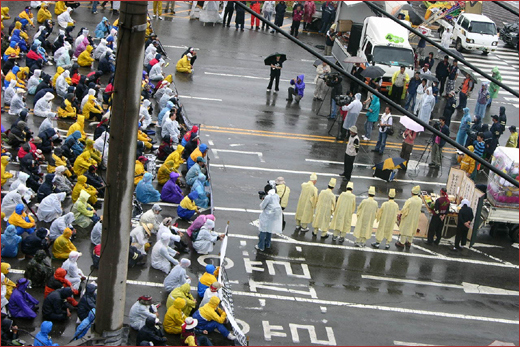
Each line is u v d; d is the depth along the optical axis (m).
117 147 10.61
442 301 20.69
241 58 40.53
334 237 23.22
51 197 21.05
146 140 27.09
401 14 42.28
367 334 18.52
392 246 23.47
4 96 29.53
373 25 37.81
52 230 19.89
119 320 11.43
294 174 27.44
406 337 18.64
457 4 48.62
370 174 28.48
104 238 10.98
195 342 16.36
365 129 31.88
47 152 25.42
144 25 10.23
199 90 34.84
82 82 30.27
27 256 19.34
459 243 23.89
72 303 17.30
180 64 36.56
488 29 47.84
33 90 31.08
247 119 32.22
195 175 24.25
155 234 21.58
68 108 29.09
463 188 25.19
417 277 21.78
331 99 33.06
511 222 24.14
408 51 37.16
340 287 20.59
